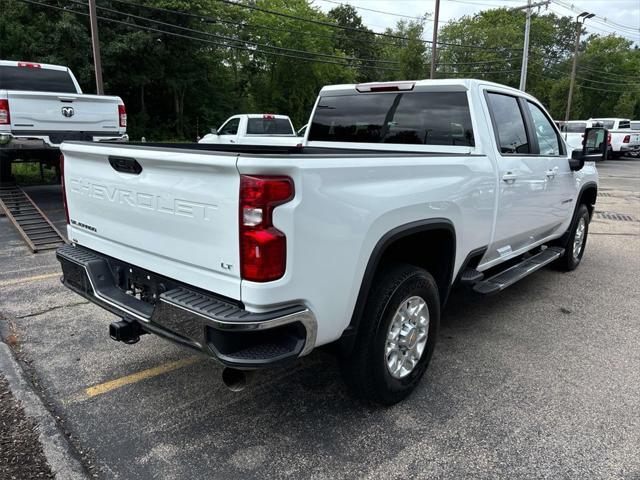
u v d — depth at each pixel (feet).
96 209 9.93
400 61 111.14
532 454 8.69
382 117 13.94
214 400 10.27
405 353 10.02
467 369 11.79
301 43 118.11
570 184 17.51
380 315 9.03
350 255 8.06
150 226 8.56
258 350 7.36
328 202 7.54
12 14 75.36
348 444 8.89
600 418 9.81
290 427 9.37
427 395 10.59
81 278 10.14
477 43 164.04
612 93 202.80
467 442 9.00
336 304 8.04
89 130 29.25
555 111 150.82
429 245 11.07
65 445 8.57
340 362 9.29
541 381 11.26
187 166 7.50
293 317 7.33
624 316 15.48
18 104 26.35
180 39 92.48
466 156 11.25
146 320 8.38
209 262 7.61
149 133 97.14
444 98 12.64
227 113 111.75
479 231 11.88
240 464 8.34
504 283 13.14
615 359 12.46
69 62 77.71
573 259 20.13
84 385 10.75
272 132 46.11
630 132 89.76
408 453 8.67
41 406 9.64
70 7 79.87
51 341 12.74
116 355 12.09
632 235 28.19
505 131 13.38
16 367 11.07
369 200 8.29
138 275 9.19
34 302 15.24
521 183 13.53
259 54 117.91
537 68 160.76
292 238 7.09
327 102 15.19
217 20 91.86
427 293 10.15
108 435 9.05
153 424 9.41
